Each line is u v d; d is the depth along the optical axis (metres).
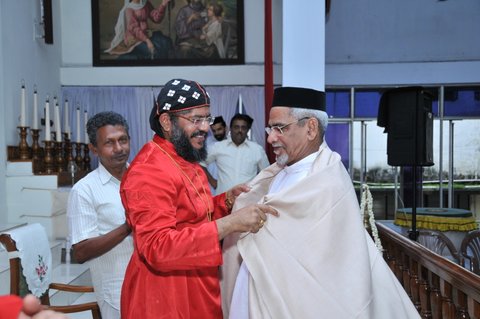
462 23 7.40
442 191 7.45
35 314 0.54
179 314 1.26
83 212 1.63
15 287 1.79
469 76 7.35
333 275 1.19
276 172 1.62
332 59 7.61
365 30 7.56
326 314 1.17
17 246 1.81
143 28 7.62
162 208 1.19
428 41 7.46
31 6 6.15
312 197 1.25
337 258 1.21
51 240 4.66
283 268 1.23
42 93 6.57
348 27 7.57
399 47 7.52
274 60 7.37
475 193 7.42
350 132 7.69
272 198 1.28
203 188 1.41
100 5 7.60
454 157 7.45
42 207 4.96
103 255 1.66
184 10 7.62
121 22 7.61
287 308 1.20
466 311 1.60
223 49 7.62
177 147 1.32
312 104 1.41
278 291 1.22
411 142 2.59
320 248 1.21
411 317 1.39
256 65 7.56
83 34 7.62
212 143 4.80
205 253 1.15
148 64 7.62
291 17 3.51
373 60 7.57
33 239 1.96
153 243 1.15
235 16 7.61
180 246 1.13
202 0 7.60
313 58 3.51
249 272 1.30
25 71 5.89
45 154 5.28
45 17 6.31
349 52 7.59
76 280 3.49
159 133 1.38
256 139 7.50
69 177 5.50
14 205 4.99
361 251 1.21
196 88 1.33
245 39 7.63
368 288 1.17
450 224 3.34
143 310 1.26
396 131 2.66
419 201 7.45
